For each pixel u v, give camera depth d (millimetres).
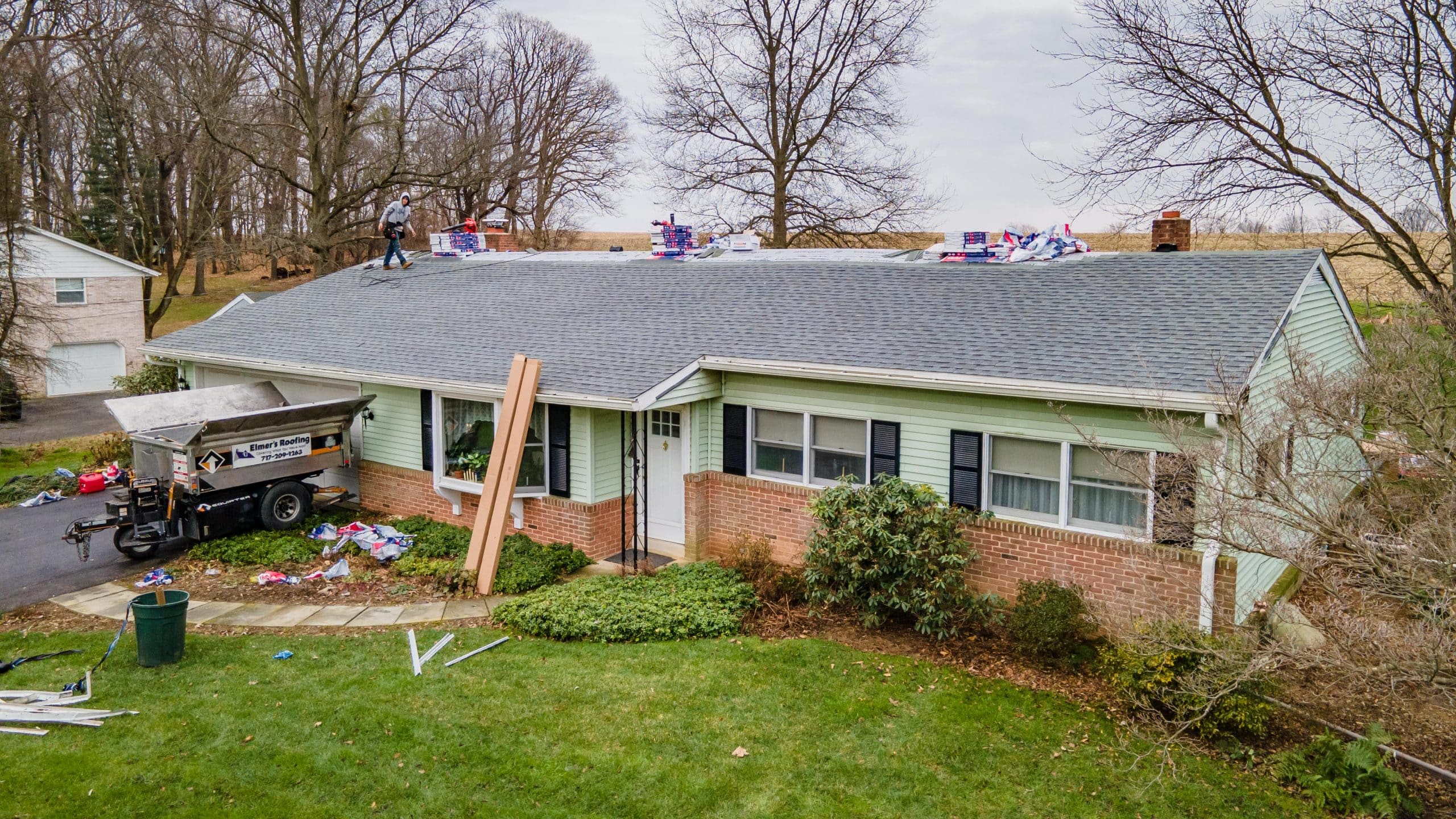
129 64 35406
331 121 33562
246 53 34250
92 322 35156
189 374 21562
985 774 8453
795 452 13656
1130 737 9000
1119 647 9586
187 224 36938
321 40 32438
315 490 16734
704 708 9586
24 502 19203
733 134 34719
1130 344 11289
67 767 8469
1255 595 11852
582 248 57688
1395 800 7793
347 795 8117
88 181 42656
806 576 11820
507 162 41438
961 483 12062
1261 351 10438
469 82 43812
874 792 8188
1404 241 19141
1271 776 8406
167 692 9953
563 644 11250
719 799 8062
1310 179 19031
